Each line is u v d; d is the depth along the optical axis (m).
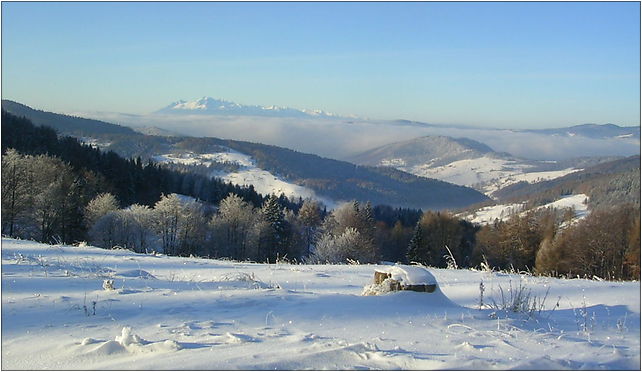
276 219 64.25
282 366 4.31
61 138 82.12
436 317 6.64
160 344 4.87
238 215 59.72
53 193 46.03
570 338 5.91
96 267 11.87
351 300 7.35
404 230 76.62
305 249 72.31
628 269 39.47
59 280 8.81
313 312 6.63
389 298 7.45
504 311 7.27
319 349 4.76
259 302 7.11
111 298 7.36
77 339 5.33
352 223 65.25
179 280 10.45
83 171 66.44
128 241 49.72
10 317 6.20
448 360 4.49
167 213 52.72
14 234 45.38
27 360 4.63
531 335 5.92
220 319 6.25
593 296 9.34
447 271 14.45
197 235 56.28
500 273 14.25
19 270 9.75
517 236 50.47
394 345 5.17
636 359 4.94
